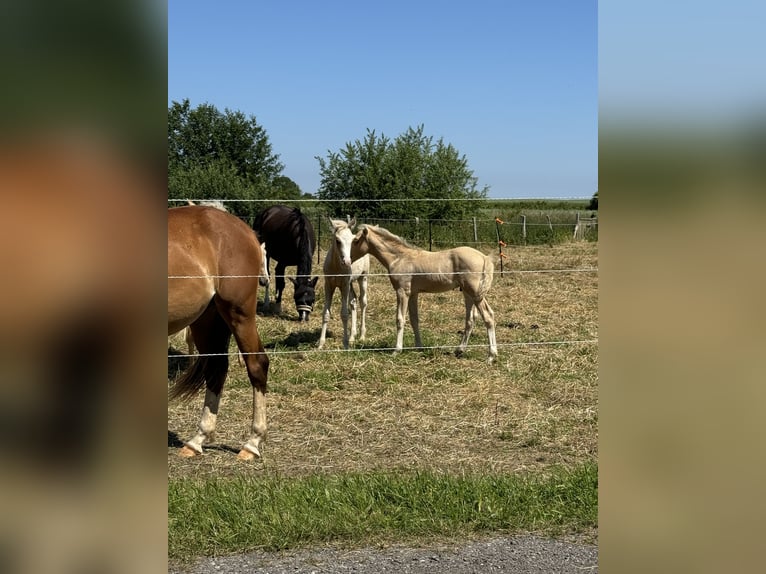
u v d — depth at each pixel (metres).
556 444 5.18
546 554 3.16
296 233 10.32
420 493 3.81
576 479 3.97
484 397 6.43
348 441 5.26
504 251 19.48
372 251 8.62
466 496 3.76
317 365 7.41
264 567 3.02
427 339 9.08
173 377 6.85
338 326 10.22
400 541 3.31
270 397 6.41
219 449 5.11
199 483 4.20
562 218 26.12
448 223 22.47
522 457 4.87
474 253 8.12
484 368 7.55
